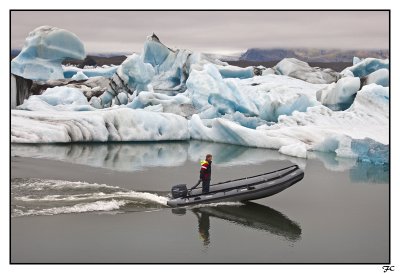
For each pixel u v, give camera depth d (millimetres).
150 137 26969
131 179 17000
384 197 15531
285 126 27734
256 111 31297
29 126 25156
